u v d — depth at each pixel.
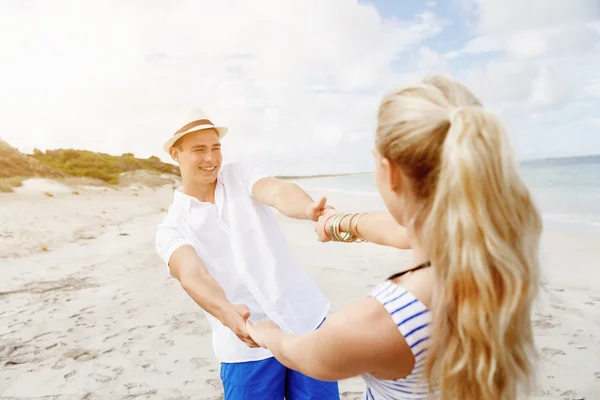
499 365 0.95
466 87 1.03
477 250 0.90
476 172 0.90
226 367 2.12
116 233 10.07
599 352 3.57
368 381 1.14
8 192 14.89
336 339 1.01
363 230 1.52
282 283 2.13
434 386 1.00
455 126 0.93
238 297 2.16
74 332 4.44
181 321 4.61
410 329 0.98
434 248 0.96
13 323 4.73
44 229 10.12
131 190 17.80
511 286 0.92
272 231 2.19
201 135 2.08
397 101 1.01
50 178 17.31
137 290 5.73
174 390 3.31
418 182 1.00
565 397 2.97
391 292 1.03
